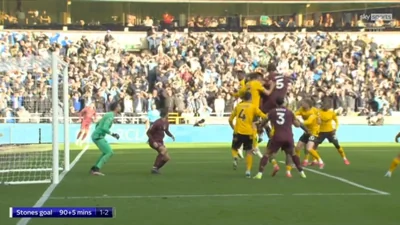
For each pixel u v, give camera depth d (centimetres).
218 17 6788
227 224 1437
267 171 2636
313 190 1994
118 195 1888
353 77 5953
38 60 2388
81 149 4166
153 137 2547
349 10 6900
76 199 1805
